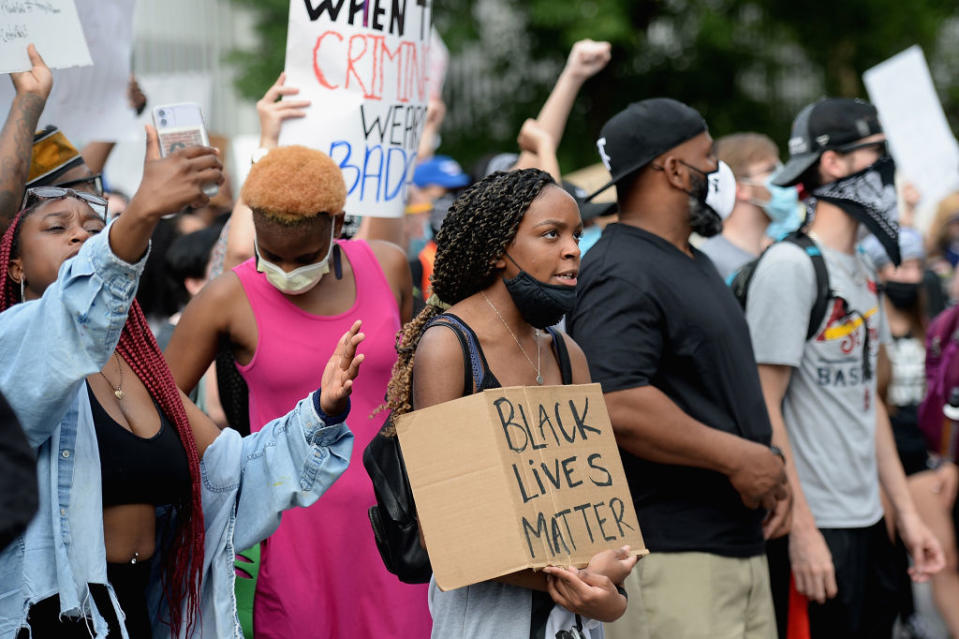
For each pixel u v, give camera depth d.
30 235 2.84
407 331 2.88
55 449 2.60
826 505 4.45
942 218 9.31
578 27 14.07
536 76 16.08
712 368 3.67
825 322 4.38
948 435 5.39
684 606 3.64
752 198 5.63
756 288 4.34
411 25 4.13
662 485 3.67
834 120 4.47
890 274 6.91
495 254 2.76
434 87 6.89
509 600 2.75
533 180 2.78
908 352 6.71
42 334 2.47
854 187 4.44
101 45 3.96
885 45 16.42
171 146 3.22
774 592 4.47
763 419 3.82
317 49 3.97
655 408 3.55
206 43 12.35
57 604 2.62
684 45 15.79
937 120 7.79
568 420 2.78
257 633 3.50
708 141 3.79
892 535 5.13
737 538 3.72
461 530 2.61
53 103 3.88
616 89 15.80
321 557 3.47
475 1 15.56
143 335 2.89
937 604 5.54
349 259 3.68
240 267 3.60
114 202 6.51
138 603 2.82
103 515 2.73
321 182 3.32
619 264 3.64
